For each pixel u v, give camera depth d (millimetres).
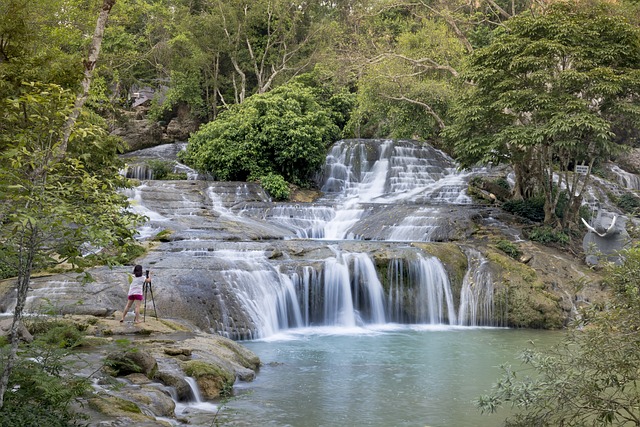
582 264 21719
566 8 24016
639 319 7332
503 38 23641
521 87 23484
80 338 8242
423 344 16078
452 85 30453
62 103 6902
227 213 25812
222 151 30484
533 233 23359
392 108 34406
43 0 20250
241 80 43250
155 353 11188
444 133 26562
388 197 29938
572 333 8180
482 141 24234
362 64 33906
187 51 42250
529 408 8688
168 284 16203
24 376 6668
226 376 11133
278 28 41969
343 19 45281
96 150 12727
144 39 39938
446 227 23250
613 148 22578
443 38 31938
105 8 10984
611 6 26875
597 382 8383
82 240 6461
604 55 22453
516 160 25109
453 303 20031
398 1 38500
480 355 14672
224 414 9617
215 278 16906
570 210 25156
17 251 6320
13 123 7996
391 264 19625
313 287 18641
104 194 6859
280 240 21391
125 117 39375
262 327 16969
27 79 10906
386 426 9359
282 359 14008
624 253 7746
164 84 43125
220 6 40625
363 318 19250
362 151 33094
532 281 20016
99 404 7980
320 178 32562
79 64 10383
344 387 11562
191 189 27016
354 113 36625
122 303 15414
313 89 38531
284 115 31281
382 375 12570
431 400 10789
